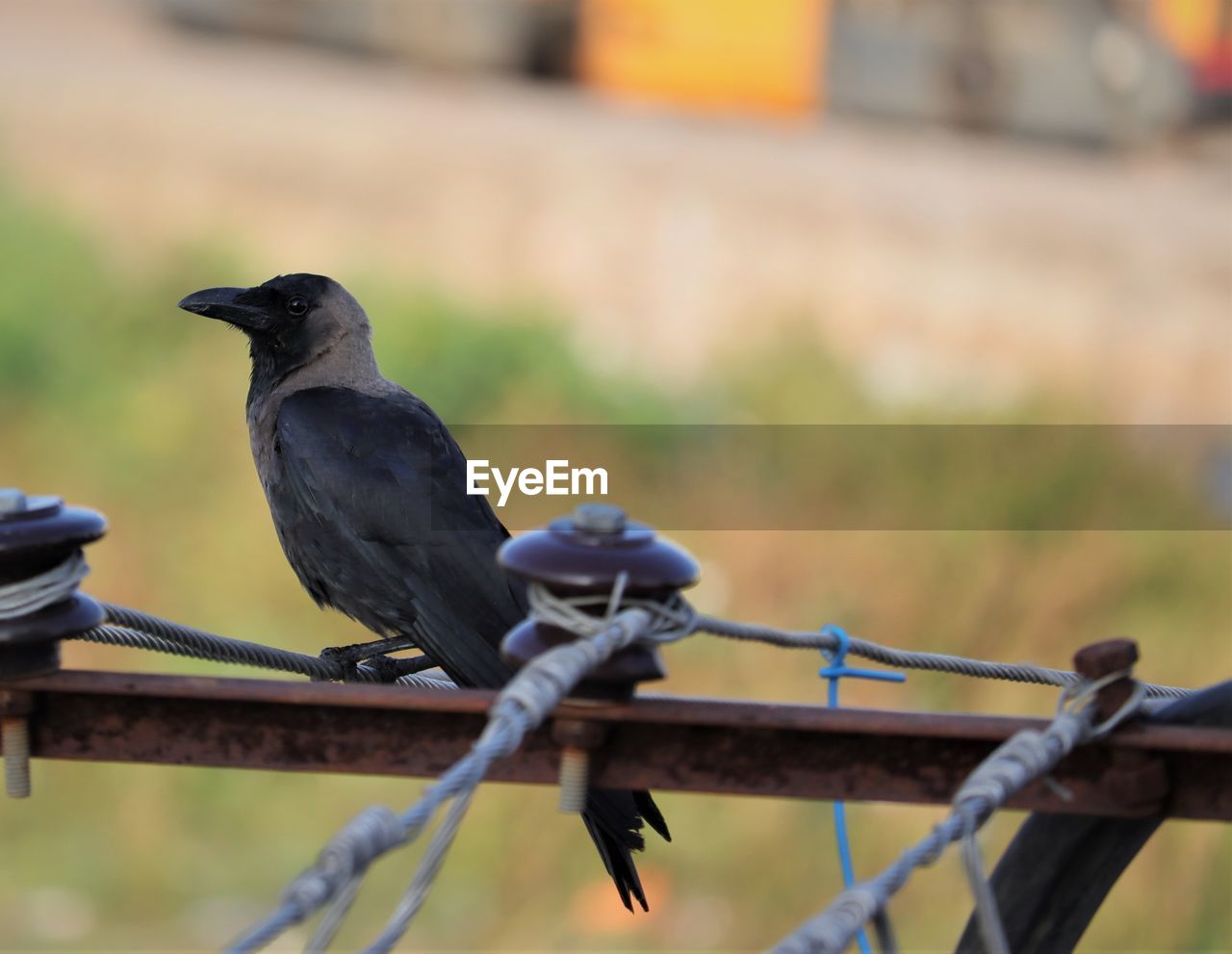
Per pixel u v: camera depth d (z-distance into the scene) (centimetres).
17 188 2138
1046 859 327
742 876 1095
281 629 1387
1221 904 989
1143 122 3017
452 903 1113
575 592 299
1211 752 300
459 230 2300
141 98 2716
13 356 1708
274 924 250
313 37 3127
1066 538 1337
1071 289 2280
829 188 2559
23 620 304
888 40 2978
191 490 1545
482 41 3047
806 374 1739
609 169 2542
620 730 309
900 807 1098
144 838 1191
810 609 1334
